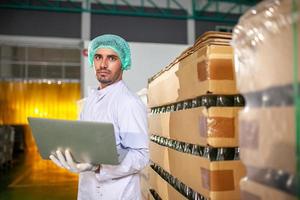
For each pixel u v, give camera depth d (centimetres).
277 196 54
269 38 55
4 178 473
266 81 56
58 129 108
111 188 127
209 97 88
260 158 58
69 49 659
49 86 690
